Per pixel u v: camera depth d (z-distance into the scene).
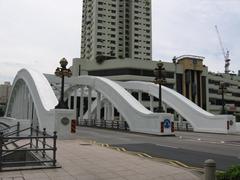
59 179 8.55
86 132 32.56
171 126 29.23
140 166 10.81
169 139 24.55
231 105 108.50
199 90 95.88
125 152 15.27
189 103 40.53
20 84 41.56
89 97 45.94
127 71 83.75
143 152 15.70
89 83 43.25
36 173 9.30
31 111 34.00
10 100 48.91
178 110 41.09
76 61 89.44
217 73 117.56
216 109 102.94
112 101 38.41
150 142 21.61
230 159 13.41
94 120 44.97
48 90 30.23
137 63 84.56
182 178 9.00
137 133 31.45
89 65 89.19
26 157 14.01
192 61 94.44
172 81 90.12
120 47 124.38
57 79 43.09
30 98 34.44
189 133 34.28
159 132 28.72
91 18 124.25
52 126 23.27
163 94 43.31
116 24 123.56
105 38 120.56
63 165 10.78
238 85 124.62
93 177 8.92
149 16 131.12
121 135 28.50
